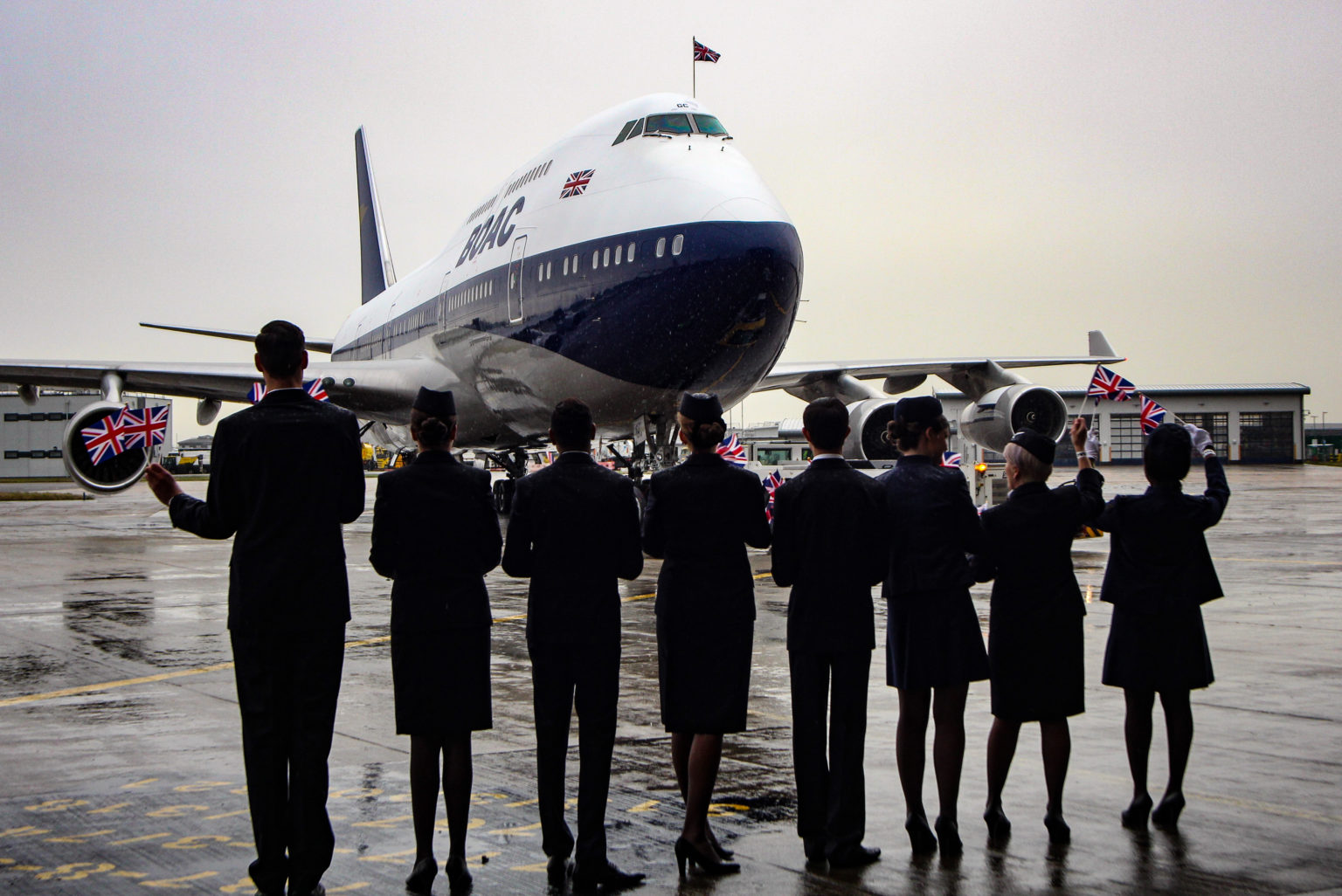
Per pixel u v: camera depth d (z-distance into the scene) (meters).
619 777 6.25
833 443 5.36
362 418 27.66
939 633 5.24
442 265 25.89
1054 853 5.05
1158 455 5.62
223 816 5.66
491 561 5.22
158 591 15.30
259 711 4.88
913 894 4.55
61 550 22.16
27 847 5.20
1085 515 5.46
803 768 5.09
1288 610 12.52
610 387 19.08
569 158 20.64
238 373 23.12
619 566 5.23
